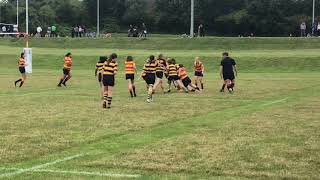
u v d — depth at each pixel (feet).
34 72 295.69
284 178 56.24
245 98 149.18
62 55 362.12
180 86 172.35
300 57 326.85
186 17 654.12
